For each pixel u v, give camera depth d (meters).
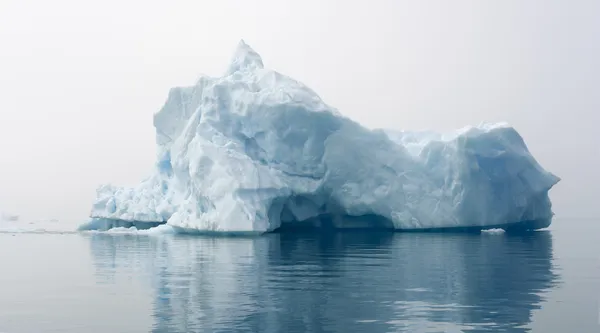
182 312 12.91
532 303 13.67
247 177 32.44
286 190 34.00
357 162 35.31
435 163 35.81
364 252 24.34
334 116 34.81
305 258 22.22
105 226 41.22
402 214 35.31
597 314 12.50
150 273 18.62
